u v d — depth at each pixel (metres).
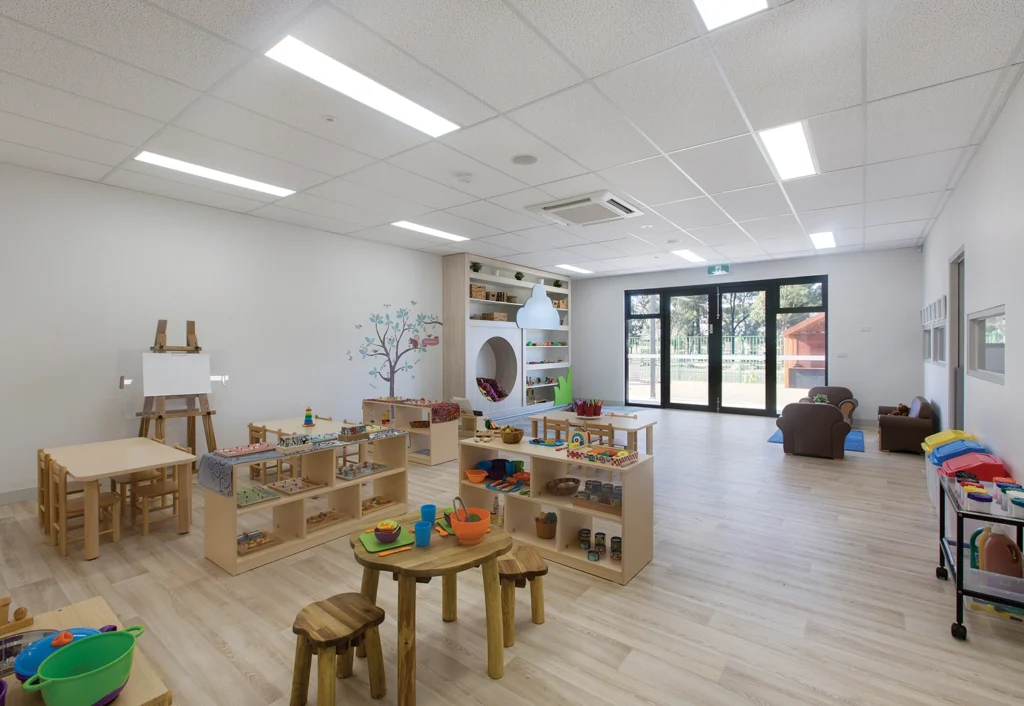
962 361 4.98
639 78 2.76
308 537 3.44
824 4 2.15
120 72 2.68
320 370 6.47
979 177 3.69
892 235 6.83
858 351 8.21
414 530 2.18
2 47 2.44
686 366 10.07
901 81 2.78
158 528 3.77
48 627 1.46
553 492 3.40
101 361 4.61
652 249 7.72
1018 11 2.17
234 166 4.12
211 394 5.41
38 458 3.76
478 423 7.05
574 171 4.23
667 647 2.29
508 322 9.20
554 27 2.31
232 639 2.35
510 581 2.33
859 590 2.82
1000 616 2.53
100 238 4.59
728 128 3.38
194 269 5.25
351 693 2.01
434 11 2.19
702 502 4.38
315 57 2.57
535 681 2.06
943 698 1.95
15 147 3.74
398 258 7.56
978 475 3.05
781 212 5.54
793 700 1.94
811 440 6.06
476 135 3.51
